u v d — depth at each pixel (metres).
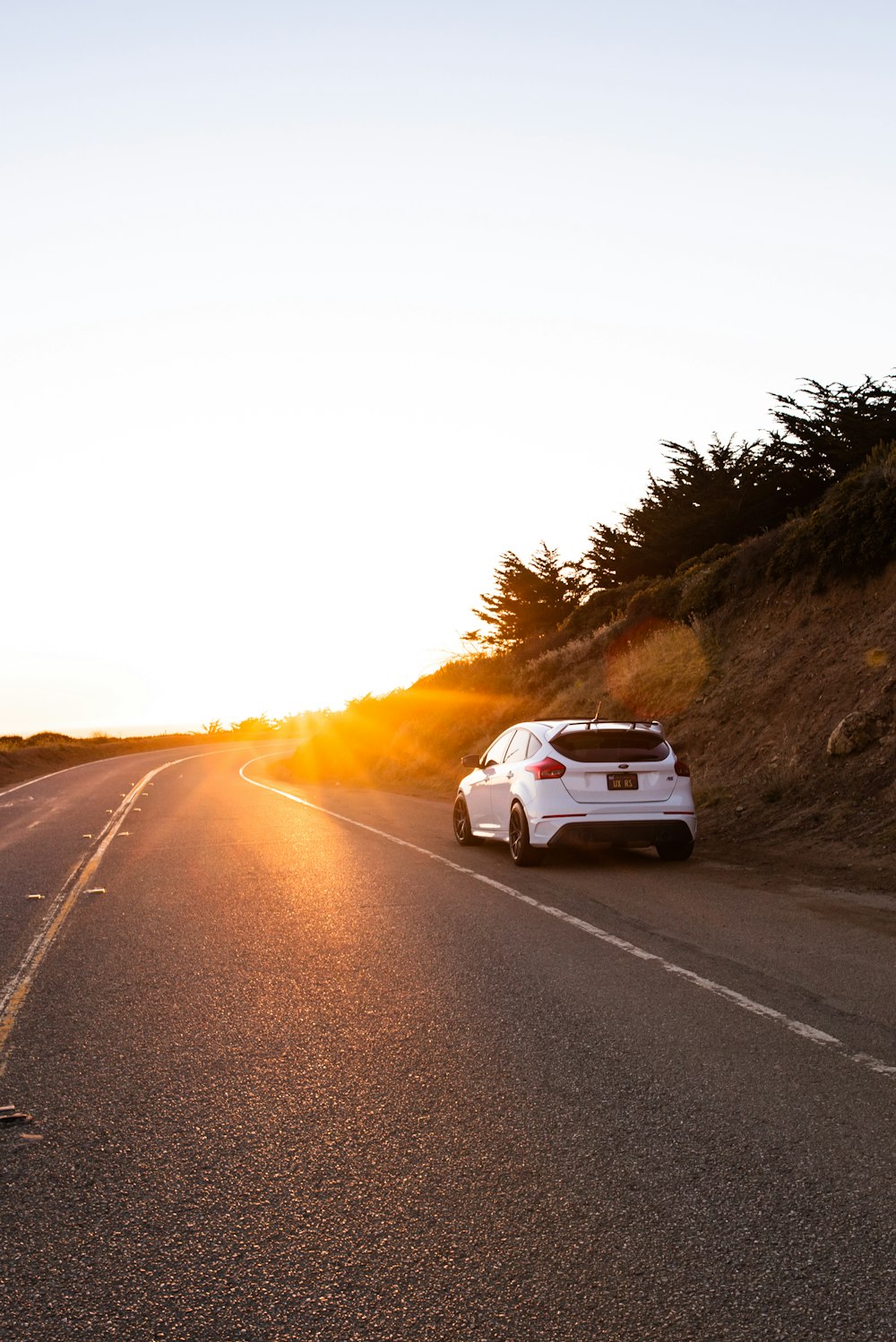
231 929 8.12
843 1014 5.31
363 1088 4.45
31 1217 3.34
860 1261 2.90
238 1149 3.84
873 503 16.14
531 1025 5.29
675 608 23.19
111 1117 4.22
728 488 28.94
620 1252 2.99
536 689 27.70
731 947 6.95
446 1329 2.65
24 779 38.72
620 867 11.00
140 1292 2.87
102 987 6.40
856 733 12.82
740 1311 2.68
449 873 10.91
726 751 15.91
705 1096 4.21
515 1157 3.68
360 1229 3.19
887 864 9.80
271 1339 2.64
